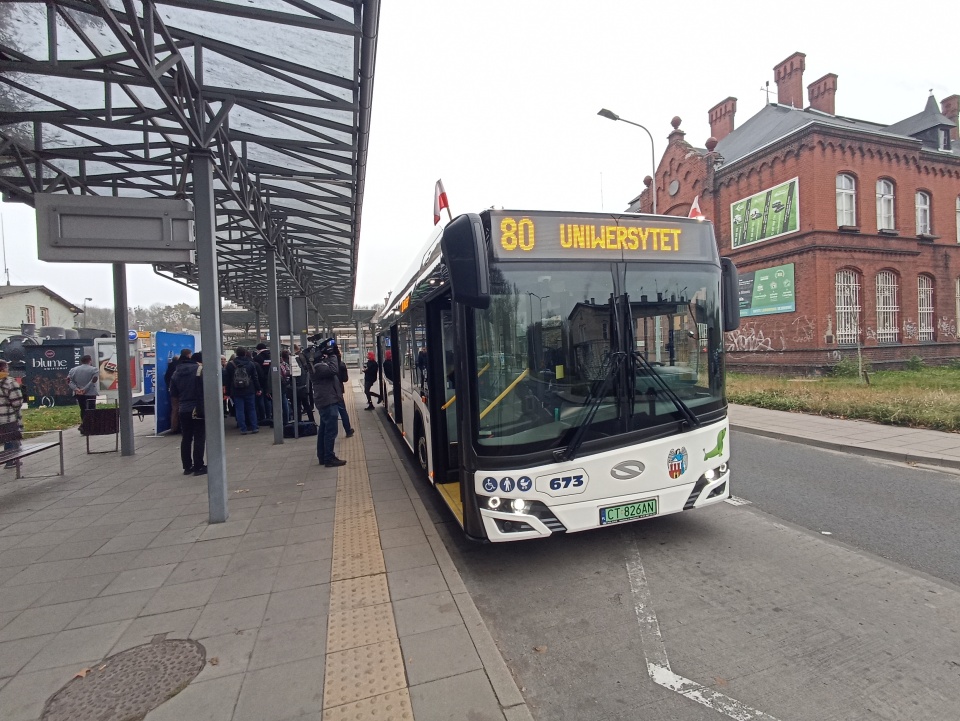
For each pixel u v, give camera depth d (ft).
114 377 50.88
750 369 66.54
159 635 10.73
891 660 9.41
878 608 11.23
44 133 21.35
